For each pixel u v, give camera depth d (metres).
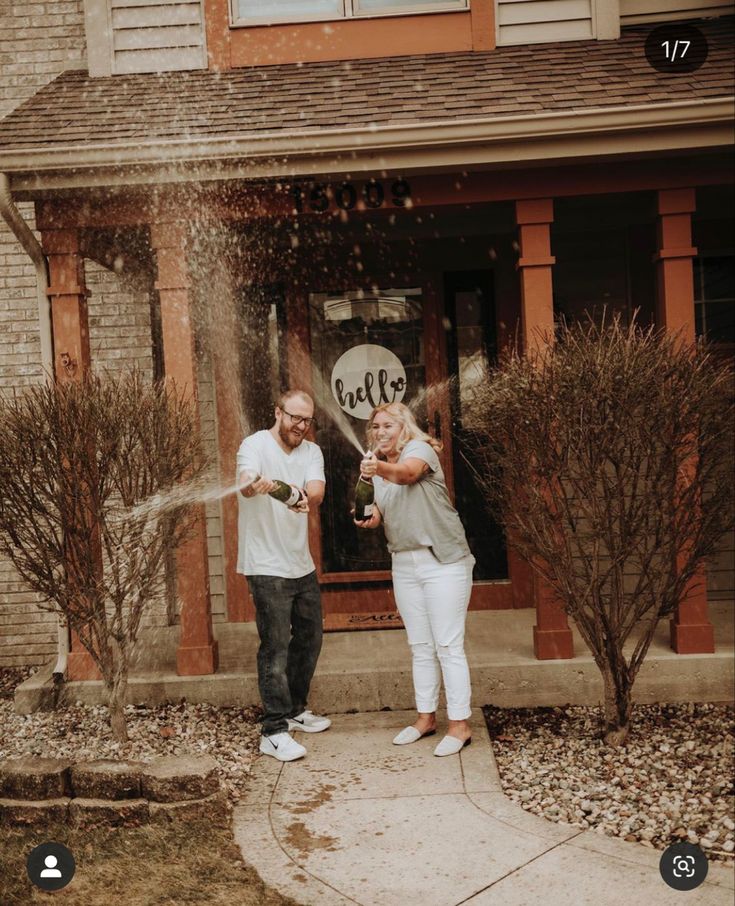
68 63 6.73
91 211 5.36
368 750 4.60
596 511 4.49
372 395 6.70
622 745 4.61
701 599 5.32
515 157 5.12
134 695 5.36
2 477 4.50
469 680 4.84
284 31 6.34
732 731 4.79
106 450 4.55
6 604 6.76
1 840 3.70
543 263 5.32
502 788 4.12
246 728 4.99
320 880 3.29
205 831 3.71
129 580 4.71
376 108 5.38
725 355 6.84
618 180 5.31
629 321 6.76
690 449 4.56
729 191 6.02
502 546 6.73
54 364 5.41
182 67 6.39
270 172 5.17
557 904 3.08
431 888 3.21
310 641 4.84
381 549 6.70
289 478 4.59
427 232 6.55
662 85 5.31
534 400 4.39
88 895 3.22
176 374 5.28
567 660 5.30
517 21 6.36
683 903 3.05
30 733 5.02
